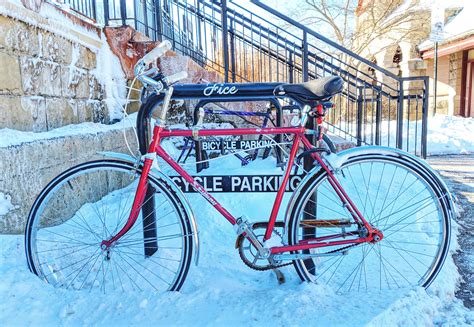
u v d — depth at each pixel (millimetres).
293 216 2018
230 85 2016
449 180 5195
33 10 2820
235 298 1921
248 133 1974
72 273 2141
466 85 14445
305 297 1858
